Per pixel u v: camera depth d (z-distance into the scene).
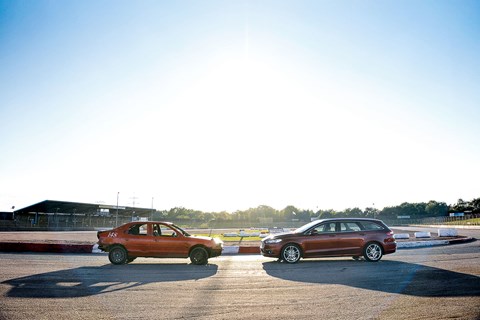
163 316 5.55
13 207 59.66
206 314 5.66
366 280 8.44
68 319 5.37
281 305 6.19
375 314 5.53
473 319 5.18
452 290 7.14
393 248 12.34
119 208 66.75
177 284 8.18
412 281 8.17
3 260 12.73
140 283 8.30
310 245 12.18
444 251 15.52
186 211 128.25
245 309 5.95
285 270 10.41
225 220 76.94
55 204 55.41
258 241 25.06
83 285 8.00
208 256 12.09
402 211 129.75
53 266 11.20
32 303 6.31
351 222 12.62
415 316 5.38
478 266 10.42
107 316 5.54
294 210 118.06
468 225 64.06
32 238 27.34
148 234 12.25
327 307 6.01
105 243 12.07
